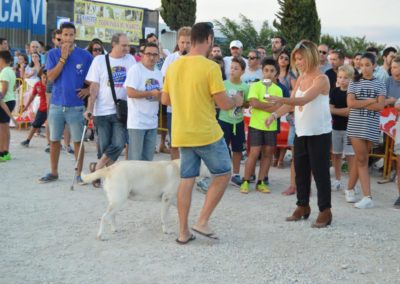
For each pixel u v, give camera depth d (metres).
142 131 6.76
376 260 4.90
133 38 23.12
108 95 7.14
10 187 7.29
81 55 7.38
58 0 21.41
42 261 4.62
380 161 10.46
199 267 4.57
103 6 22.23
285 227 5.85
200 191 7.32
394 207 6.96
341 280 4.40
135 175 5.25
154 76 6.82
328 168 5.82
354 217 6.41
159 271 4.45
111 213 5.23
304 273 4.52
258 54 9.25
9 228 5.51
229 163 5.12
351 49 23.20
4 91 9.20
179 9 23.55
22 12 21.30
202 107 4.91
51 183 7.58
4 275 4.29
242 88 7.67
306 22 18.81
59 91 7.38
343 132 7.69
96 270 4.45
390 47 9.34
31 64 13.62
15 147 10.66
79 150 7.48
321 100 5.70
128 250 4.95
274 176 8.88
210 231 5.21
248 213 6.40
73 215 6.03
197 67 4.88
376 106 6.64
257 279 4.35
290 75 8.88
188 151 5.04
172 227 5.72
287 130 9.39
